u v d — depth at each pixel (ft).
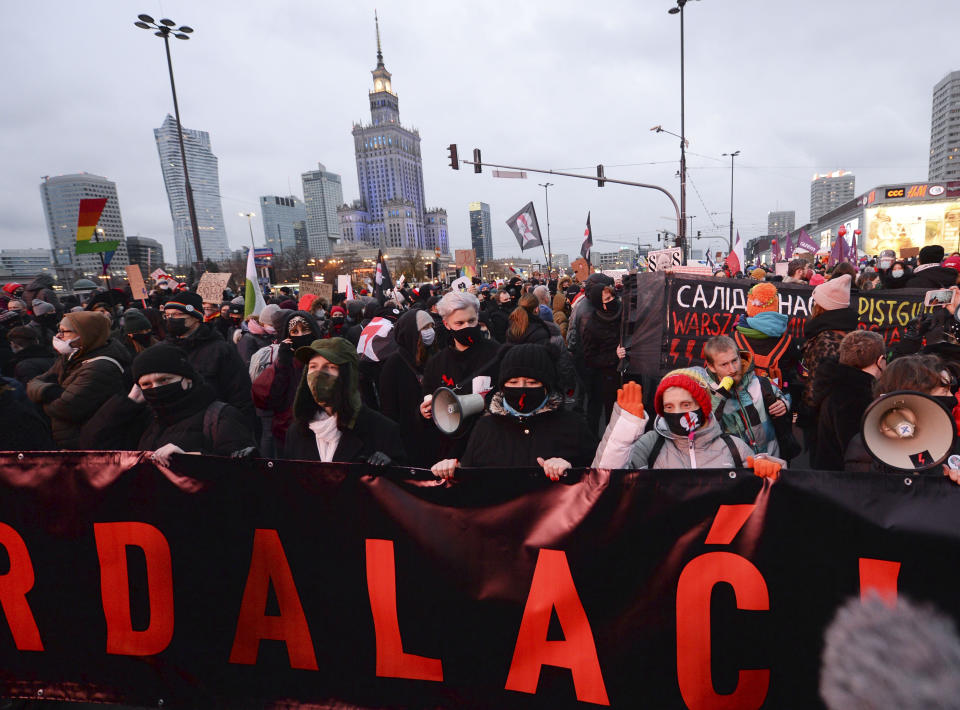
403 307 34.06
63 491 6.84
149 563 6.82
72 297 35.53
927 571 5.15
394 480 6.25
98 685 7.00
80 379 9.99
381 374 12.35
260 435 17.33
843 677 5.38
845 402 8.20
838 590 5.37
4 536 6.97
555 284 57.06
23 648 7.11
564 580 5.93
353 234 620.49
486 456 7.57
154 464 6.70
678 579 5.69
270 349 14.46
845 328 10.77
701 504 5.61
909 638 5.21
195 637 6.81
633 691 5.84
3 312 21.81
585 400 24.06
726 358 8.11
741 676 5.64
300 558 6.54
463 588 6.16
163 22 56.54
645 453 7.20
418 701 6.36
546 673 6.02
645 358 15.03
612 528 5.80
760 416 8.35
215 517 6.65
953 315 9.84
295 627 6.62
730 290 14.37
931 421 4.99
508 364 7.20
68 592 6.97
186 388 8.00
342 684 6.52
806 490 5.39
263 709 6.70
